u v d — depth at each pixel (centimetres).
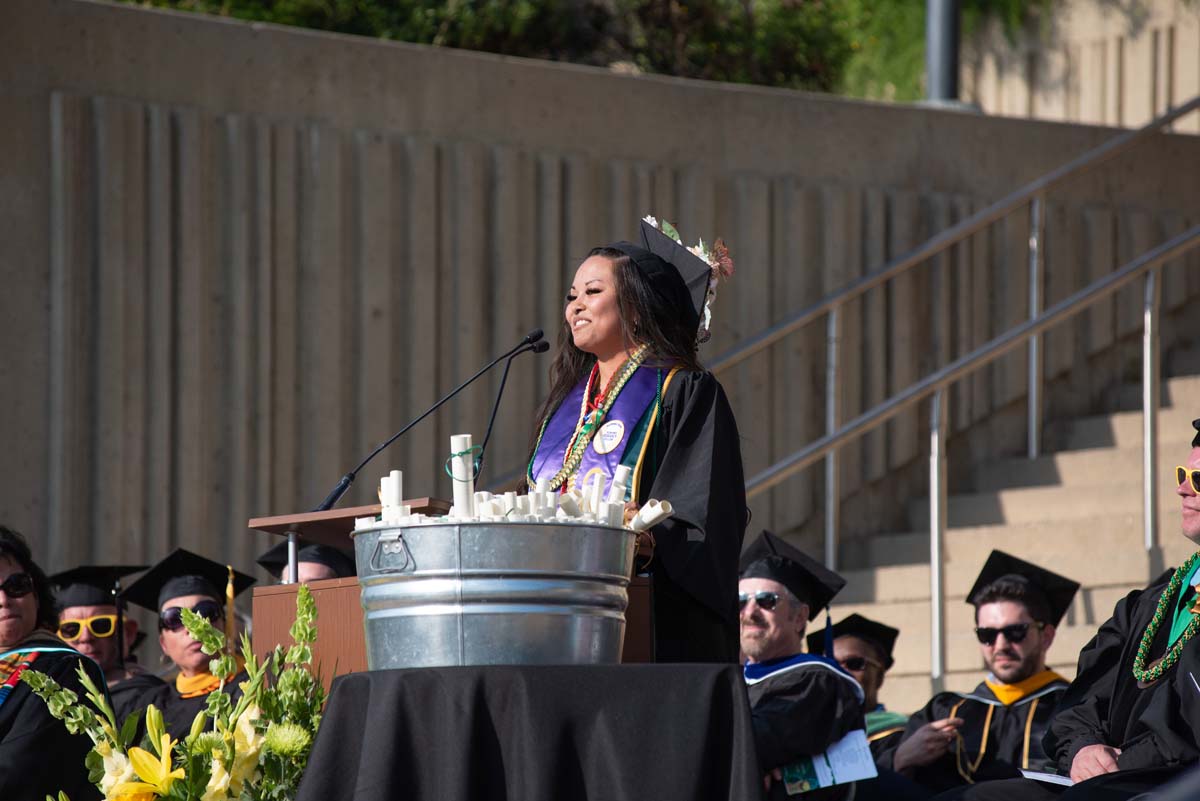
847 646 1980
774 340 2652
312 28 2978
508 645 921
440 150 2670
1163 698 1235
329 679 1081
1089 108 3750
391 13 3038
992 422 2967
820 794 1530
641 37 3303
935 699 1942
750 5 3388
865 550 2744
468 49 3111
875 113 2969
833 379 2723
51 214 2434
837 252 2906
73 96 2439
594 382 1167
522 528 926
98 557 2403
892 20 3666
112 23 2484
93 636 2012
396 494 977
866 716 1939
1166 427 2589
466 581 923
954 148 3012
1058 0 3819
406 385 2617
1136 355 3053
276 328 2539
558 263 2736
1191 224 3130
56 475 2394
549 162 2738
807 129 2925
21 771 1392
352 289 2598
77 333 2423
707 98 2866
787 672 1574
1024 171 3059
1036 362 2719
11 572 1484
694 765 895
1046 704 1872
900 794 1733
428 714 910
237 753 1057
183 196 2491
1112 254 3056
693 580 1038
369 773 904
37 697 1429
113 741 1106
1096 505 2448
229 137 2533
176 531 2456
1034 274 2797
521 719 900
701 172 2847
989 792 1359
